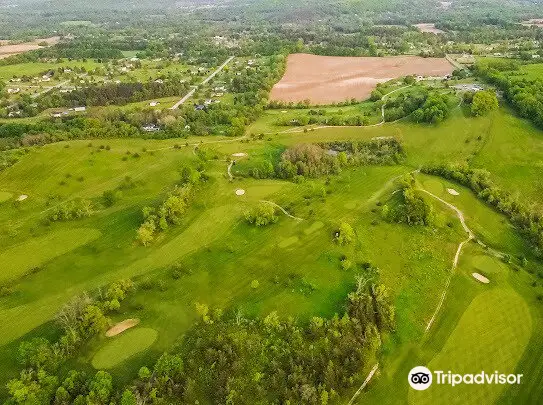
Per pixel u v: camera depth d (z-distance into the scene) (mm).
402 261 101438
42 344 77125
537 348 85125
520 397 77125
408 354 82875
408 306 91062
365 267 97750
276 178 135125
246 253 101625
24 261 101500
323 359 77750
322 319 82562
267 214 109750
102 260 100688
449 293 94688
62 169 138000
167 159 147875
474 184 130000
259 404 72062
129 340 80500
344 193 127250
